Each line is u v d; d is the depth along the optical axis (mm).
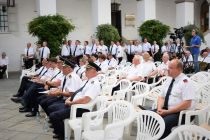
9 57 16016
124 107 3932
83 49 14414
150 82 8055
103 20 14805
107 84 7199
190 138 2670
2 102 8062
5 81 12359
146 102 6137
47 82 6633
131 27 19703
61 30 12555
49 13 13188
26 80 8445
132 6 19594
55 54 12633
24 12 16188
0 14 15617
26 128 5613
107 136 3424
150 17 16484
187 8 17203
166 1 20766
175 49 15258
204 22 21844
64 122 4695
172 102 4148
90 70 4852
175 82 4195
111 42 14461
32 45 16531
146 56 8289
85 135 3822
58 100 5719
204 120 3791
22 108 7062
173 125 3891
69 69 5703
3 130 5508
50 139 4938
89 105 4715
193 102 4027
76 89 5547
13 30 16000
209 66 11062
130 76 7688
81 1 17875
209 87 5090
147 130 3461
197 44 11078
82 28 18000
